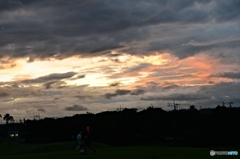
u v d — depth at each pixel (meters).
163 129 119.12
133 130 122.06
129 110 134.12
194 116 112.00
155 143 111.19
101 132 123.75
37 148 66.50
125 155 36.69
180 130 112.94
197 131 101.50
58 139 148.75
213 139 101.12
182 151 42.41
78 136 38.84
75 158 34.12
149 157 34.44
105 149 47.62
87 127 38.97
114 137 124.62
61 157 36.03
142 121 122.00
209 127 102.44
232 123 100.81
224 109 108.19
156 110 138.25
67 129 138.50
